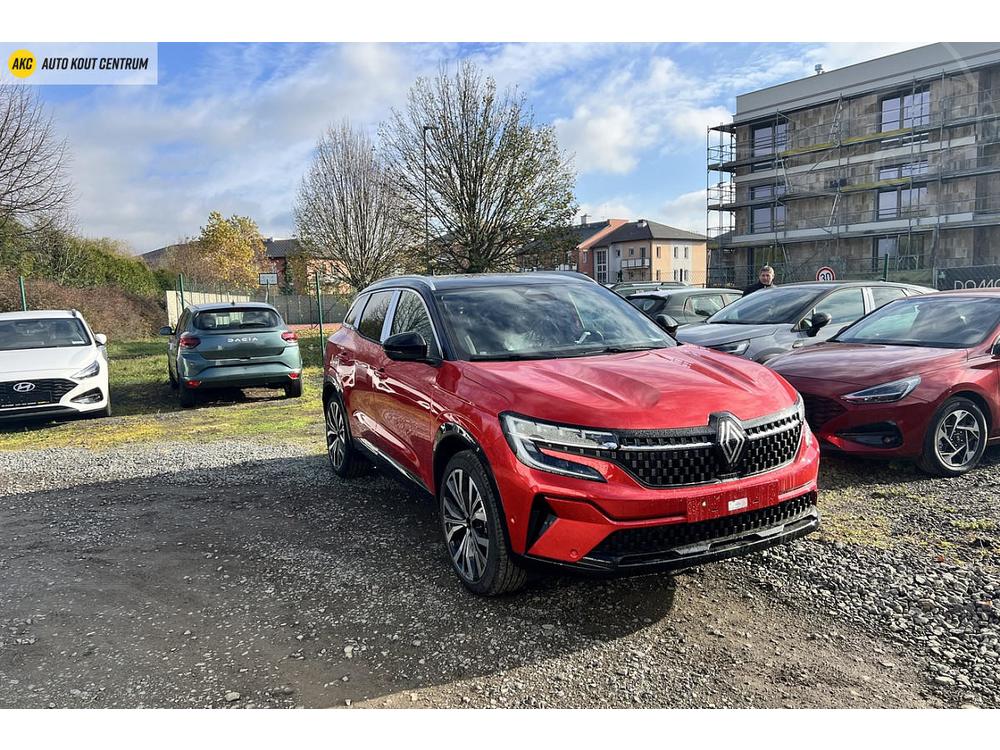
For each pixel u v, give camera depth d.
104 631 3.40
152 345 22.08
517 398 3.37
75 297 23.86
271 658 3.11
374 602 3.62
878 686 2.76
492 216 26.12
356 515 5.04
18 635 3.39
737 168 50.72
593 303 4.81
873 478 5.38
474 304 4.51
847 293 8.46
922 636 3.10
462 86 25.39
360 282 32.03
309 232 32.44
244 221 68.62
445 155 25.70
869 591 3.52
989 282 23.92
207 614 3.55
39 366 9.09
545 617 3.40
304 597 3.71
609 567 3.04
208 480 6.13
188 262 52.09
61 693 2.88
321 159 31.89
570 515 3.10
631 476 3.10
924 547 4.02
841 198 44.59
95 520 5.13
